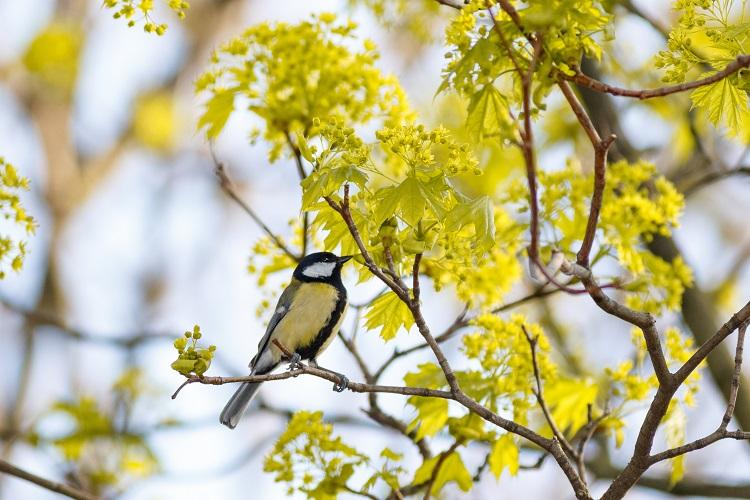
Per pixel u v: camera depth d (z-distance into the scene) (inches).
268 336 460.1
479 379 386.3
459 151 305.3
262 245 462.9
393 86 434.9
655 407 302.2
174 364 273.6
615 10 513.7
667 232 410.3
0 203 358.3
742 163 519.8
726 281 718.5
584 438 367.2
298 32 431.8
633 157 528.7
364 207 342.0
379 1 521.3
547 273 260.7
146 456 618.8
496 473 380.8
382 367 422.0
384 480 385.7
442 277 408.2
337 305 458.0
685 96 561.3
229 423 441.4
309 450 386.9
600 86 276.5
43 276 852.6
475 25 303.1
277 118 437.4
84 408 623.8
